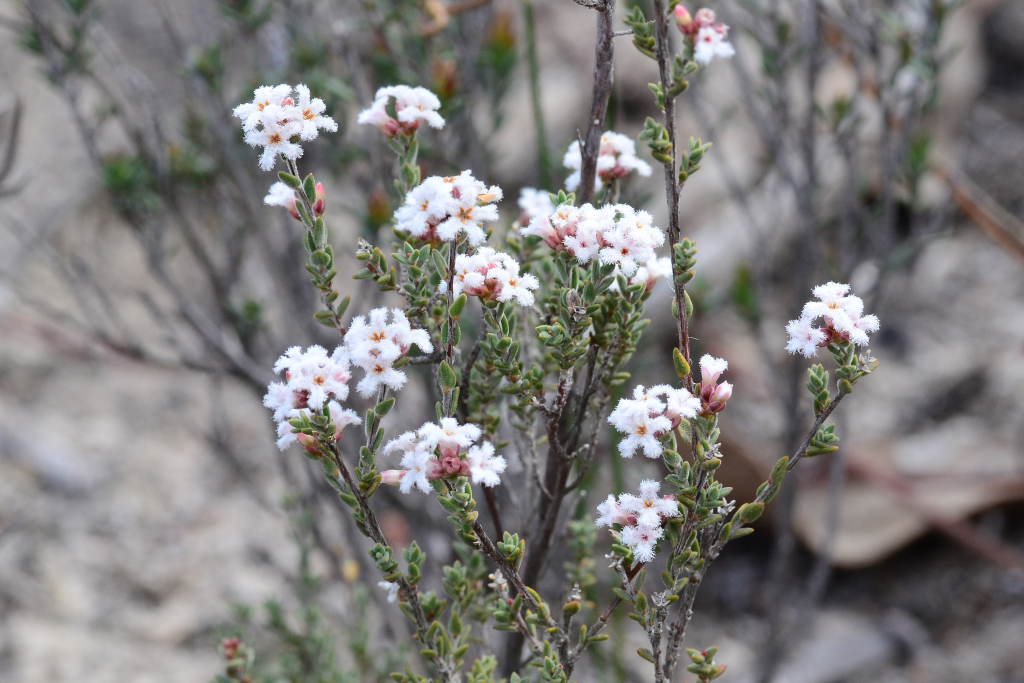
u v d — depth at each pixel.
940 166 3.75
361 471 1.54
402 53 3.36
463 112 3.36
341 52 3.27
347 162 3.35
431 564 3.42
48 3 3.96
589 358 1.80
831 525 4.00
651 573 4.00
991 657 4.28
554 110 5.93
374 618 3.95
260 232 3.60
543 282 2.04
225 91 3.59
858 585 4.73
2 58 6.08
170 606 4.59
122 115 3.40
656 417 1.43
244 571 4.68
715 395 1.48
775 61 3.41
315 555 4.65
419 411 3.60
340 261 4.64
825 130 3.97
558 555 3.05
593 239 1.50
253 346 3.73
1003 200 6.11
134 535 4.85
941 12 3.05
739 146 5.68
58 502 4.93
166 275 3.44
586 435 3.03
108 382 5.56
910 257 3.86
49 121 6.01
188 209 5.28
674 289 1.72
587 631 1.68
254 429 5.45
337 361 1.47
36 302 3.44
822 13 3.36
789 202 5.32
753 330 3.99
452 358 1.58
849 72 4.91
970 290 5.81
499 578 1.64
